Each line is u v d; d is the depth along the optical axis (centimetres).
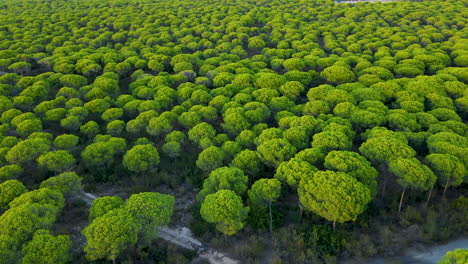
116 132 4688
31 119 4772
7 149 4041
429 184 3231
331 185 2989
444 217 3391
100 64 7244
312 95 5275
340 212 2895
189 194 4050
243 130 4466
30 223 2780
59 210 3284
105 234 2656
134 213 2948
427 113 4562
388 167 3541
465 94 5159
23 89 5947
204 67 6706
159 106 5134
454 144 3709
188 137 4834
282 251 3133
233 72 6556
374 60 7081
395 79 5816
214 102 5197
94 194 4031
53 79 6181
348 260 3056
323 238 3189
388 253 3111
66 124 4731
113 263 2889
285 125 4456
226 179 3347
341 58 6931
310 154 3519
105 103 5306
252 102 4988
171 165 4469
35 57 7244
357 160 3325
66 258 2700
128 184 4191
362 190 2984
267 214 3512
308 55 7181
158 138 4953
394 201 3616
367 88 5316
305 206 3167
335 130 4044
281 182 3459
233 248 3247
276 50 7606
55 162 3725
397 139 3694
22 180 4038
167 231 3491
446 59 6756
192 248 3275
